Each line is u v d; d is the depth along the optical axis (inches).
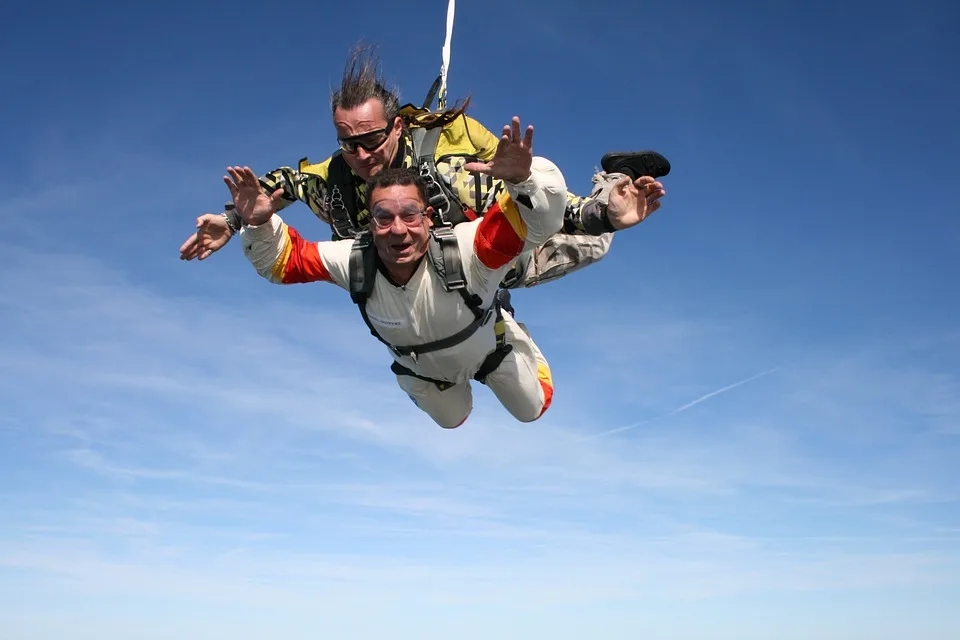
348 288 165.9
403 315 165.5
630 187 159.0
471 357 178.5
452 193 165.0
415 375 201.3
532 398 209.3
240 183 154.5
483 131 172.2
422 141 166.4
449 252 156.0
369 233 164.4
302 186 176.1
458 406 210.4
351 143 161.8
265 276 167.2
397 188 151.9
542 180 145.5
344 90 161.5
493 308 180.2
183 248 163.0
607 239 198.5
